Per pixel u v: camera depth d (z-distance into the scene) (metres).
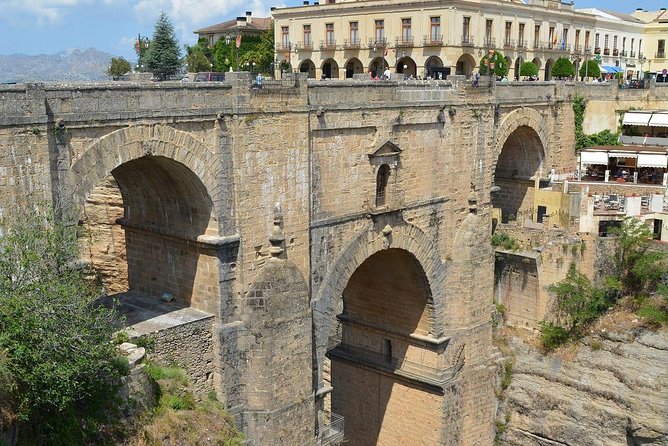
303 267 38.34
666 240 56.09
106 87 29.25
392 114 41.97
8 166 26.50
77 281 27.70
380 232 42.78
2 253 25.83
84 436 27.84
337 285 40.66
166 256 36.72
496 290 55.94
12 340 25.02
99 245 45.97
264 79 36.44
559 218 56.88
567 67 89.25
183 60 91.19
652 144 62.78
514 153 59.97
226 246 34.19
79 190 28.75
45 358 25.58
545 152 58.75
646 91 65.56
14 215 26.84
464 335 49.69
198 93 32.44
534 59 98.50
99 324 27.73
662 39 119.25
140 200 37.19
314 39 96.19
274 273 35.44
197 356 34.41
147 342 32.16
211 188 33.50
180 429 31.39
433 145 45.50
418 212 45.41
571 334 52.97
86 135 28.81
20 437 25.94
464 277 48.88
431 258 47.03
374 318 51.72
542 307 53.84
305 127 37.06
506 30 92.88
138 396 30.22
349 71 95.31
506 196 61.12
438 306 48.41
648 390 48.91
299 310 36.47
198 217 34.78
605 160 60.50
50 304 25.52
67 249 27.00
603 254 54.62
